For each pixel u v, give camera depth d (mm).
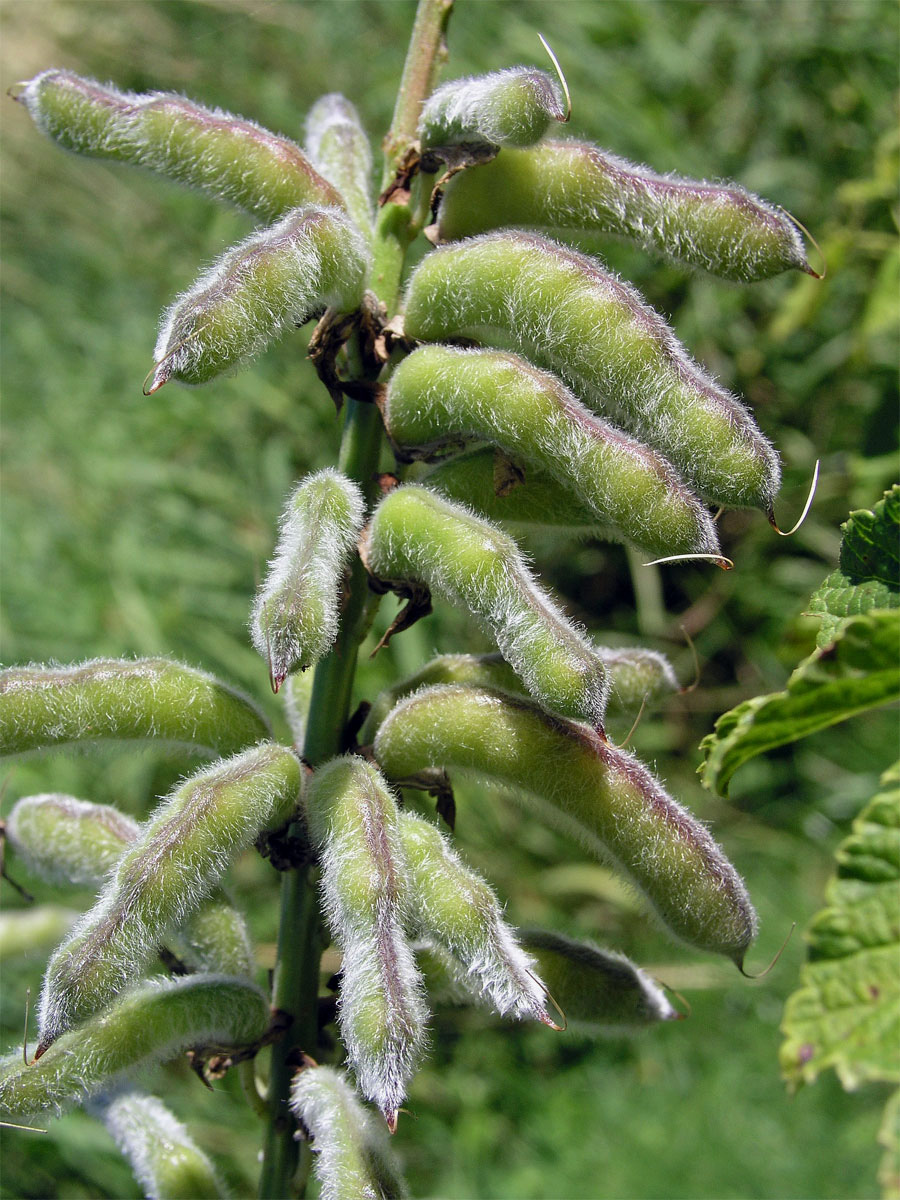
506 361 267
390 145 282
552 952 284
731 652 663
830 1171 545
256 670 620
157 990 274
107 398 693
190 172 277
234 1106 557
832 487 626
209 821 262
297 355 665
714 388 266
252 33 741
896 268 459
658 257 282
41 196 755
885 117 646
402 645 604
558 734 272
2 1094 267
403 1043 253
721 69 676
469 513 270
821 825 620
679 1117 572
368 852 262
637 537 264
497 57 670
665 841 271
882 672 234
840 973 229
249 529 645
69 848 294
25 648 613
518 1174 562
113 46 758
